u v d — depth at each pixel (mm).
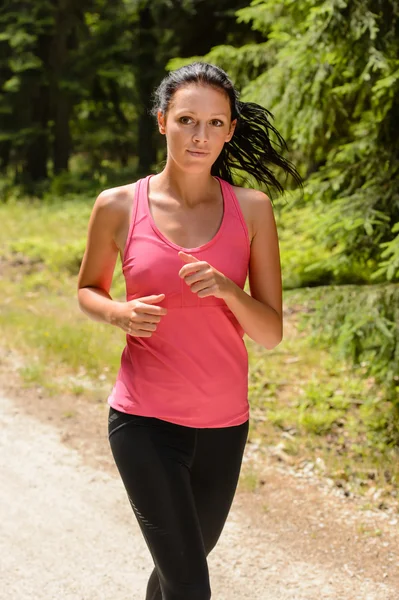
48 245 16438
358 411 7773
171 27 24672
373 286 6844
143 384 3314
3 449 7340
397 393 7363
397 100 6820
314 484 6469
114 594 4938
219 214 3350
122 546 5570
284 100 7195
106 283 3547
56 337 10367
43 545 5551
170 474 3240
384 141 7055
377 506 6082
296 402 8109
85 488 6531
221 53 8867
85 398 8695
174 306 3229
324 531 5727
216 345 3287
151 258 3242
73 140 32188
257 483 6496
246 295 3197
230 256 3299
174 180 3332
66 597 4883
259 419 7781
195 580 3115
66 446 7395
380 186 6855
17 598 4848
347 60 6629
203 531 3482
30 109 29375
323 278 7617
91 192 24141
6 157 32000
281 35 7430
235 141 3809
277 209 7566
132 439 3312
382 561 5320
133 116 33812
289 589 5000
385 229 6754
